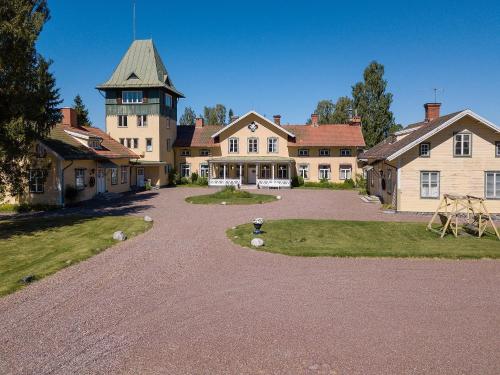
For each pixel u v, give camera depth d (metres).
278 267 13.90
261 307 10.24
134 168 45.78
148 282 12.20
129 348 8.12
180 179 51.66
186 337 8.59
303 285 11.95
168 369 7.35
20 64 20.27
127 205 31.67
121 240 18.16
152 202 33.53
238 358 7.73
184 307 10.23
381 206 30.42
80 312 9.89
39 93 21.28
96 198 35.72
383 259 15.04
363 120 61.97
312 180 50.75
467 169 26.75
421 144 27.03
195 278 12.62
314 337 8.59
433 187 27.06
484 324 9.23
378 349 8.09
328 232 20.30
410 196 27.22
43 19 21.19
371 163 39.03
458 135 26.75
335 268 13.77
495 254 15.31
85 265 14.06
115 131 47.88
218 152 51.75
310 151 50.69
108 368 7.39
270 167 51.16
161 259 14.91
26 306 10.27
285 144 50.69
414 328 9.04
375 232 20.38
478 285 11.96
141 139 47.53
